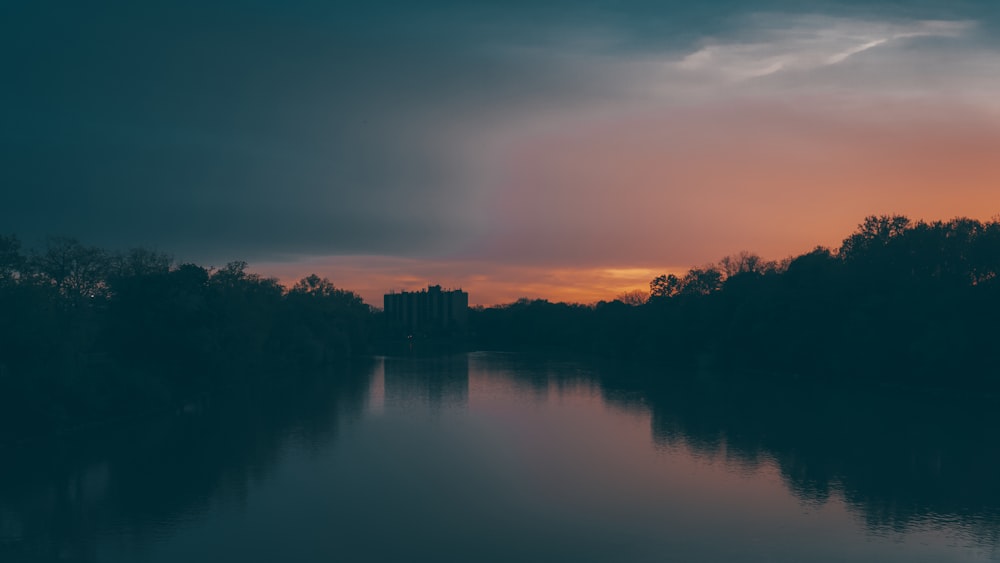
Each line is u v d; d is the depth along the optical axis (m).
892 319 137.38
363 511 63.53
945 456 82.25
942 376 130.88
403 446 90.06
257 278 198.12
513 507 64.44
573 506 64.81
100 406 102.50
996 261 127.75
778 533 57.66
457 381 166.50
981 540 55.88
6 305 93.25
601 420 109.12
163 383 118.62
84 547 54.78
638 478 74.00
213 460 82.31
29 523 60.34
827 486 70.69
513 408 122.06
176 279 124.81
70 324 106.25
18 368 93.50
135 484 72.38
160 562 51.78
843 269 160.25
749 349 185.38
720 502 65.81
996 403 118.81
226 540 56.16
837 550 54.03
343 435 97.56
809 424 103.31
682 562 51.72
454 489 70.19
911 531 58.00
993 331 120.00
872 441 90.94
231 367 146.88
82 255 124.56
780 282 181.50
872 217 167.00
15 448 87.69
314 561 51.91
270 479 73.88
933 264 139.00
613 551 53.88
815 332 155.50
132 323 118.38
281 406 124.31
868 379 148.12
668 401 129.38
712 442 91.56
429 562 51.69
